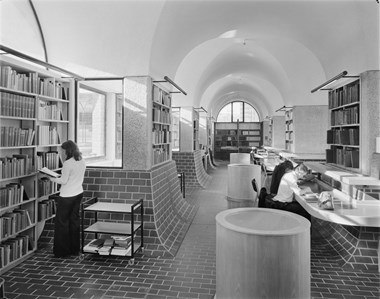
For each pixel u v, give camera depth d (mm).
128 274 3566
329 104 6242
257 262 2211
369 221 3189
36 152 4113
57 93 4652
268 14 5562
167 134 6309
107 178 4770
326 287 3303
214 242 4695
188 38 5867
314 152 10133
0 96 3414
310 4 4891
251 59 10109
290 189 4727
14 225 3656
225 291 2387
